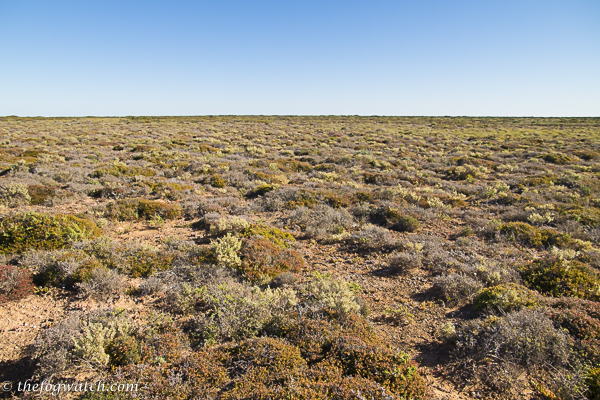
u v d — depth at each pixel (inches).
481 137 1752.0
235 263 289.0
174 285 252.8
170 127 2095.2
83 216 395.2
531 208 487.2
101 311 210.7
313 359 174.7
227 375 163.6
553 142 1539.1
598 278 264.8
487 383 167.5
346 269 310.5
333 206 517.0
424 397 155.9
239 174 708.7
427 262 315.0
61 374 163.5
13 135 1316.4
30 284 233.1
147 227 406.3
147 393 147.3
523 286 251.3
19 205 450.6
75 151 977.5
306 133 1900.8
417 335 210.8
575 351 177.6
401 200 536.4
